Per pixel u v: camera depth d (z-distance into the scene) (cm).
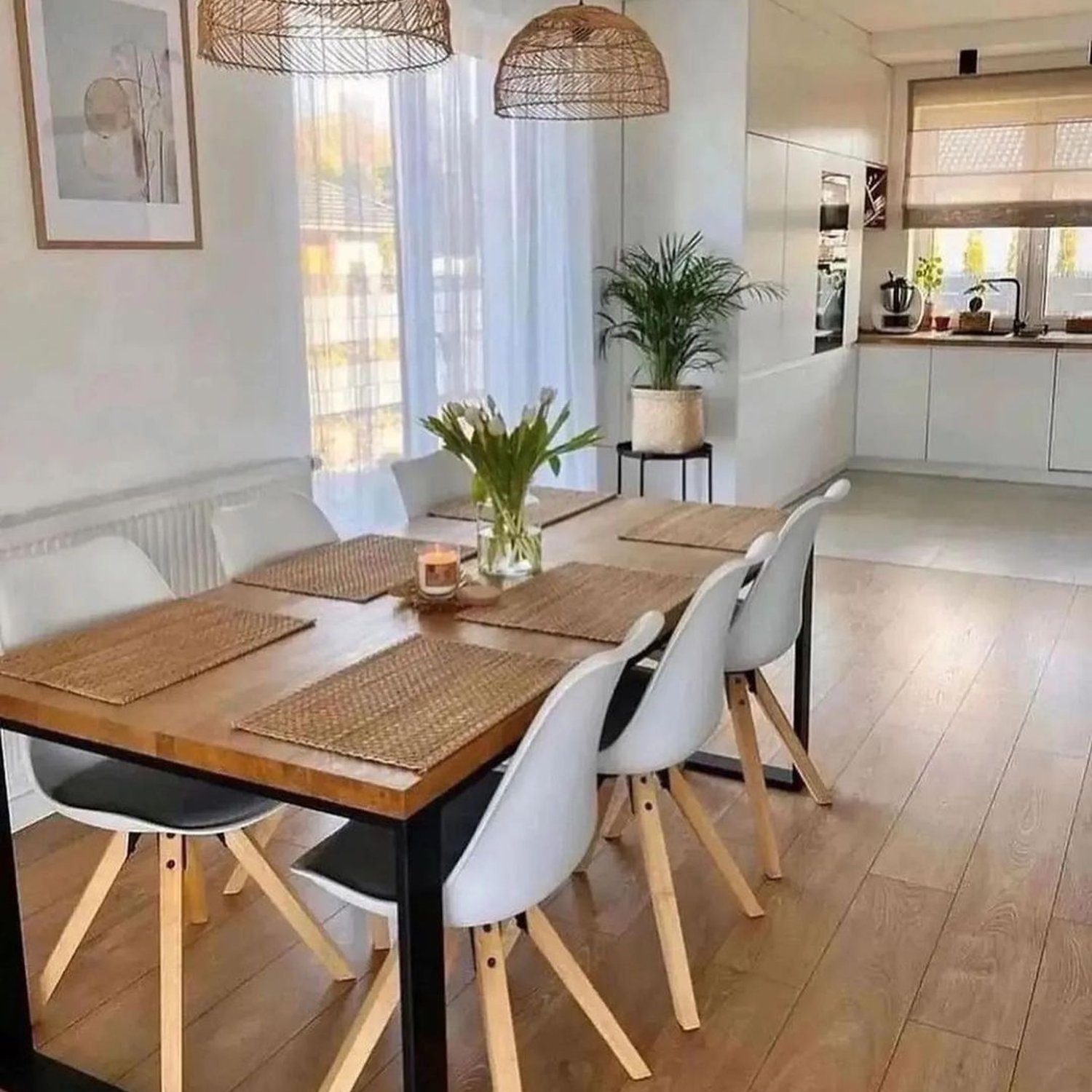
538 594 244
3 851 214
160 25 333
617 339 590
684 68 556
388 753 168
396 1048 224
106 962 251
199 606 240
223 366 368
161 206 339
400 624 228
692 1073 215
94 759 230
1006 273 784
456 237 472
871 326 808
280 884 236
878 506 684
